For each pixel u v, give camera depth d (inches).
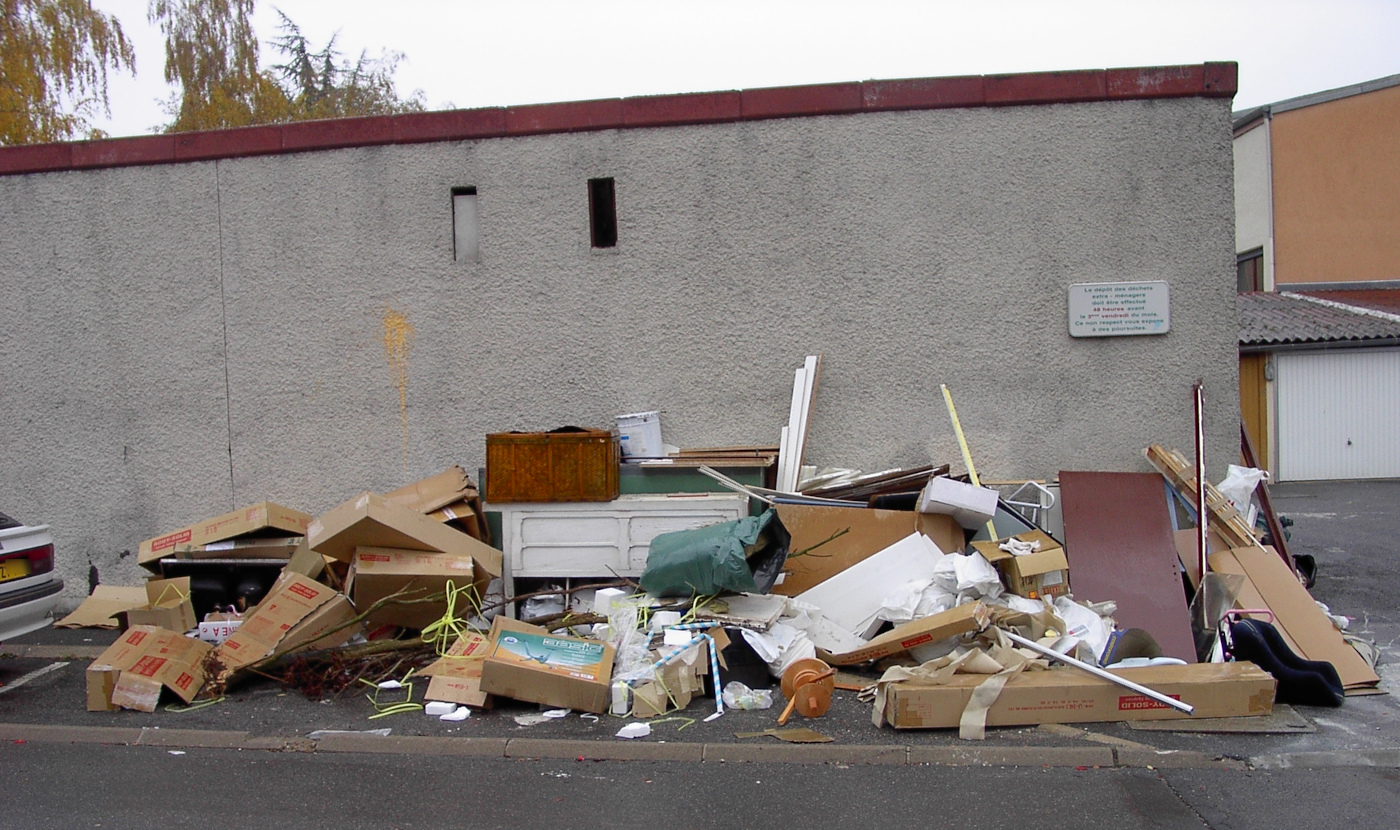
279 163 297.9
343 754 183.6
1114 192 271.1
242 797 162.1
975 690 182.7
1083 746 173.9
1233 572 237.3
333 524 232.2
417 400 293.9
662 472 261.7
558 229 288.4
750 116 280.7
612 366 287.1
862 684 209.5
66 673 241.1
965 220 275.6
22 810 157.3
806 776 168.1
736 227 282.5
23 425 309.3
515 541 255.9
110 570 306.0
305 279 297.4
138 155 302.2
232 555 268.7
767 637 209.5
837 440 280.2
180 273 302.4
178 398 303.0
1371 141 804.0
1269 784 160.7
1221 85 266.4
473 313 291.4
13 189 309.0
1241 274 883.4
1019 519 251.8
